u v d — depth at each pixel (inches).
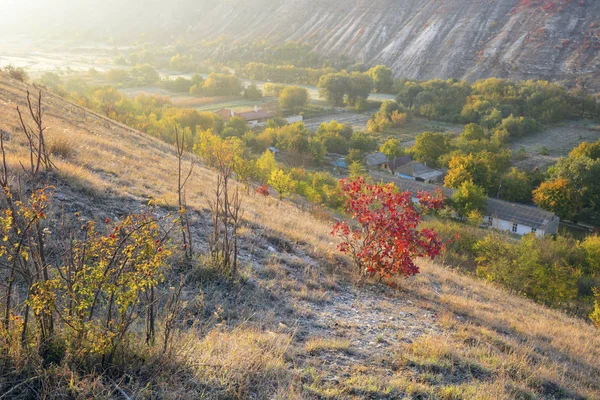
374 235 439.2
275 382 204.4
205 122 2861.7
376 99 4940.9
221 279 315.6
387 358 264.2
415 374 250.7
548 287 888.3
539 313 582.6
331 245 521.0
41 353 175.2
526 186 2290.8
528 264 892.6
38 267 181.5
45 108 866.8
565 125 3779.5
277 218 577.3
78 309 175.6
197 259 326.6
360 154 2815.0
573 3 6875.0
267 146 2827.3
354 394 212.8
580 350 408.5
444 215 1935.3
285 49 7564.0
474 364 278.8
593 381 322.0
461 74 6348.4
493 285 783.1
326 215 858.8
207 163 1027.3
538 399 259.0
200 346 213.5
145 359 188.5
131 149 750.5
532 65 6018.7
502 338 354.9
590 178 2207.2
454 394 231.3
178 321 246.7
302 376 216.8
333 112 4318.4
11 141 466.3
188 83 4995.1
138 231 201.5
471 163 2311.8
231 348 220.4
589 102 3976.4
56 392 159.9
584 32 6358.3
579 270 1213.7
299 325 289.9
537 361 326.3
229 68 7199.8
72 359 175.5
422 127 3772.1
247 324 267.9
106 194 394.6
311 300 341.7
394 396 219.5
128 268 197.3
